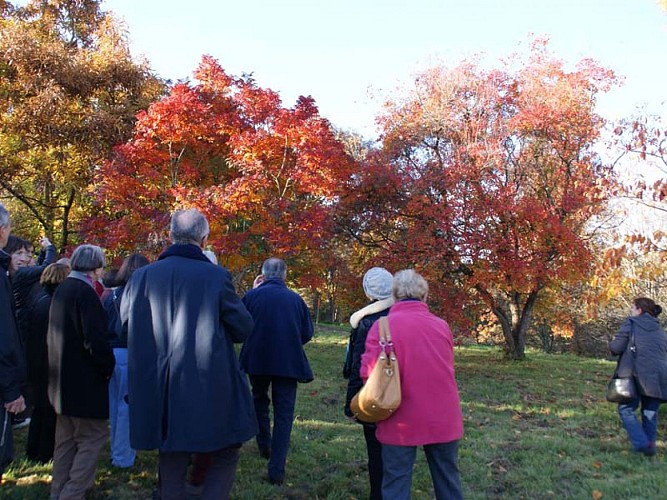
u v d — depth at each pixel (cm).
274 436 462
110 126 1318
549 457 556
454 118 1356
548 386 1017
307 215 1093
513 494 461
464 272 1299
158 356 309
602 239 1403
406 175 1280
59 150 1376
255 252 1123
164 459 312
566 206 1268
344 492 440
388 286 411
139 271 328
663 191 830
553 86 1349
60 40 1506
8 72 1301
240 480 460
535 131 1358
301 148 1107
